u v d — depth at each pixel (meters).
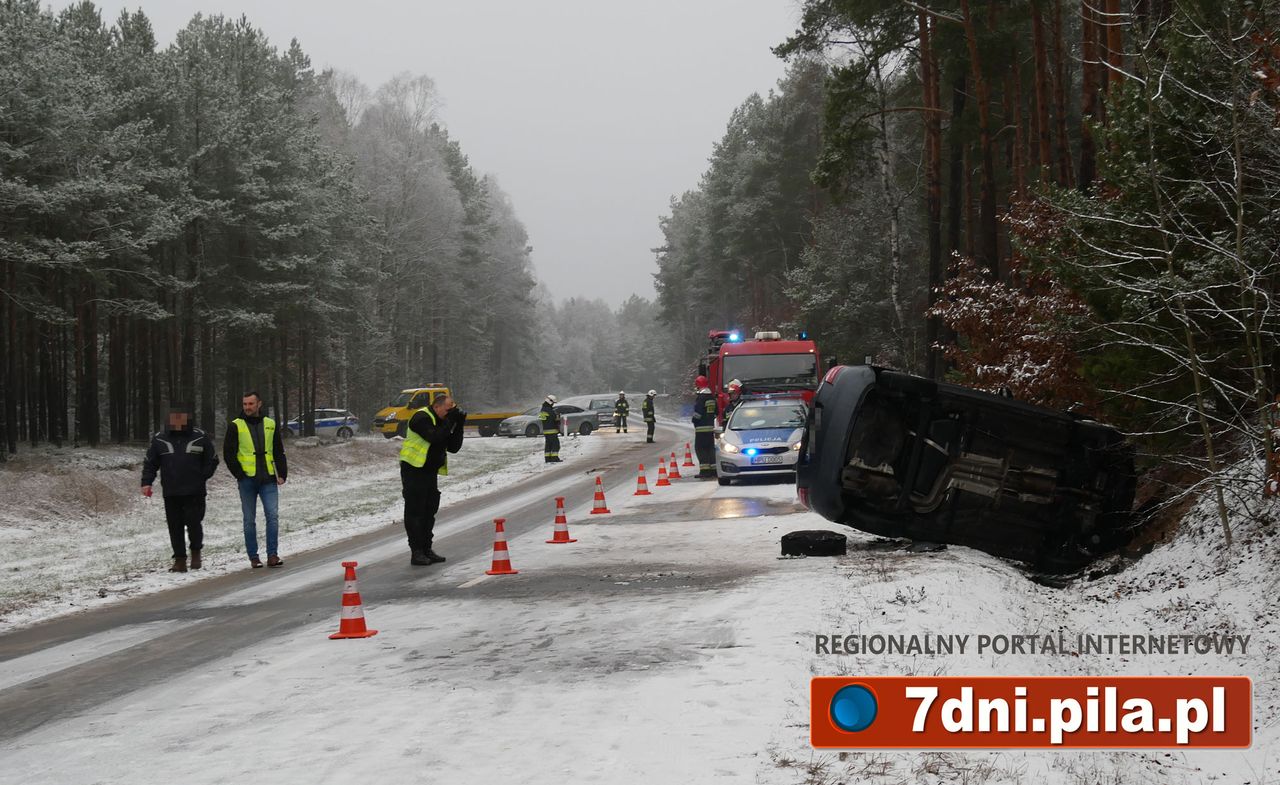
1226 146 9.77
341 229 56.28
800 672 6.89
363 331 66.00
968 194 37.34
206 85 43.25
